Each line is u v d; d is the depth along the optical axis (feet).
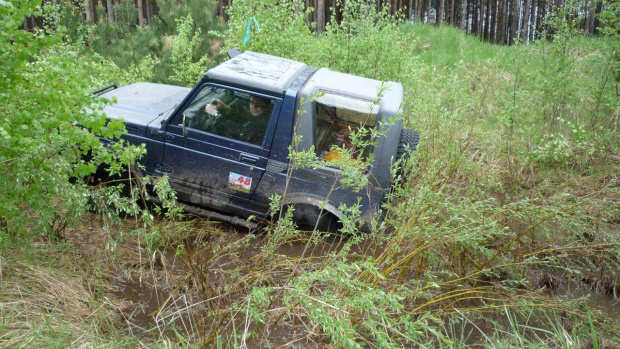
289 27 25.05
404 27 51.49
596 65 26.96
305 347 11.20
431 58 42.55
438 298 13.16
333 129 15.89
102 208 13.21
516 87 27.89
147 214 12.82
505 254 15.64
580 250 15.42
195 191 16.84
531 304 12.28
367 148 15.74
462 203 13.69
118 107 17.63
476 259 15.02
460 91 20.93
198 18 32.07
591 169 22.75
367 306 9.78
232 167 16.30
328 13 66.95
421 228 12.44
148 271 13.96
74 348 9.87
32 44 11.37
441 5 72.64
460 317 12.73
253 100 16.01
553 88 25.88
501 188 20.85
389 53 25.73
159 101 18.61
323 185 15.93
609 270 15.39
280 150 15.92
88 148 12.17
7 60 11.00
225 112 16.25
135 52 31.86
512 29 76.02
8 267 11.79
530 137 24.99
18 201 11.66
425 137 17.08
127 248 14.90
